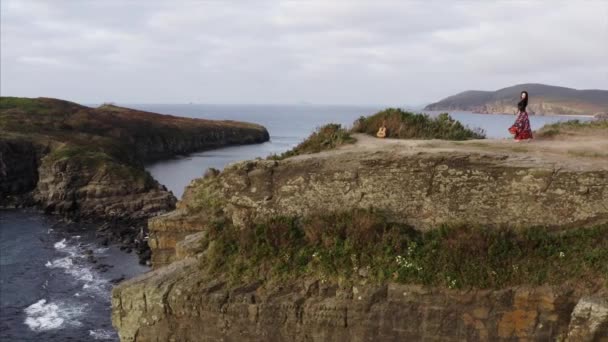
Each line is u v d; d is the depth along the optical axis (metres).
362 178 12.49
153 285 11.77
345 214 12.34
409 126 17.61
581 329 9.80
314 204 12.71
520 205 11.62
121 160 72.38
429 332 10.69
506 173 11.77
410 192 12.21
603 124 16.66
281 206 12.91
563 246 10.93
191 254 12.98
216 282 11.66
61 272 33.16
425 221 12.04
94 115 94.94
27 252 37.97
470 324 10.58
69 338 23.89
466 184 11.94
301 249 11.85
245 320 11.29
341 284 11.06
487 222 11.73
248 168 13.30
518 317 10.41
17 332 24.33
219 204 13.73
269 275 11.58
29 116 82.25
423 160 12.21
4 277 32.03
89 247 39.44
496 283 10.52
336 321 10.95
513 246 11.09
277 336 11.20
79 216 51.91
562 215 11.40
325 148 15.62
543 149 13.59
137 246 39.19
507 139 15.59
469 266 10.81
